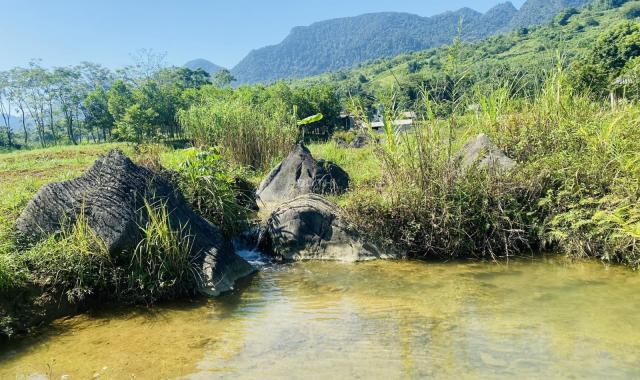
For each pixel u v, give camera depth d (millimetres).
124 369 3980
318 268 6770
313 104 55344
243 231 8117
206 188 7910
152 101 54562
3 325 4613
